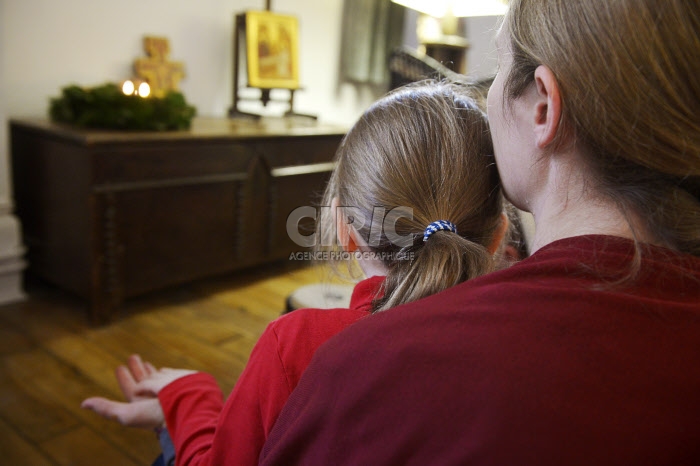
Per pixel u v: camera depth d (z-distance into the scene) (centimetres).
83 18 241
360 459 38
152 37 263
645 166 38
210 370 187
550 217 43
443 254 50
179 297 242
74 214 201
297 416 44
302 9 335
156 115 214
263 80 289
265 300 246
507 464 33
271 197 257
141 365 109
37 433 150
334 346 42
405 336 38
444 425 35
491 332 36
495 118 47
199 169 224
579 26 37
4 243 214
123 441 150
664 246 38
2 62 206
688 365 34
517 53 43
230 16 297
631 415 33
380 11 374
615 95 36
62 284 216
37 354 187
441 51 331
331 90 372
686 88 35
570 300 35
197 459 71
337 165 69
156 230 216
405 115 57
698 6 34
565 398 33
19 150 220
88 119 208
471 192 56
